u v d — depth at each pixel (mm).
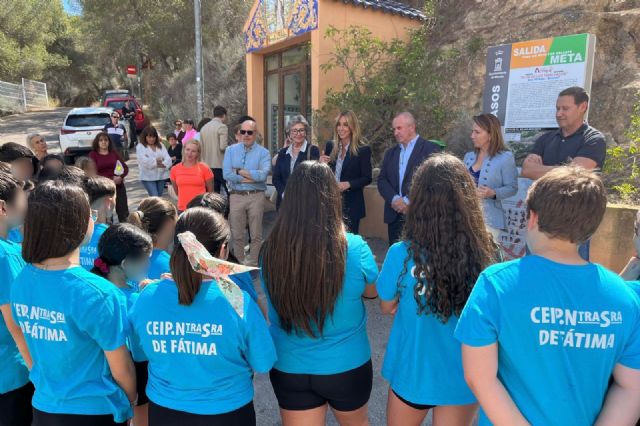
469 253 1881
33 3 31797
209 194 3064
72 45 38281
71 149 14047
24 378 2193
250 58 10625
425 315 1935
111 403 1898
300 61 9516
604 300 1389
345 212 4875
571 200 1393
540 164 3504
